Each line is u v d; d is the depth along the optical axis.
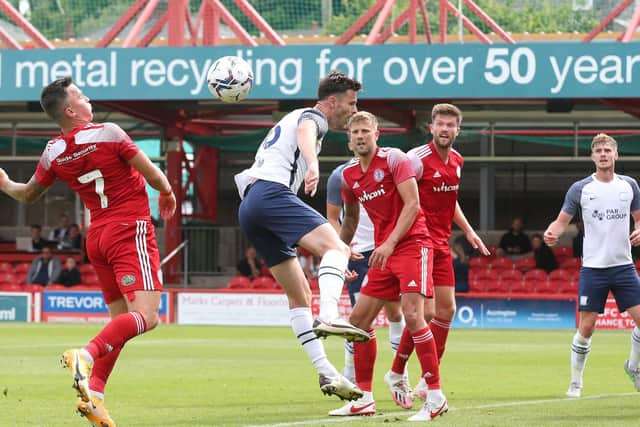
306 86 60.50
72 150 18.45
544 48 58.81
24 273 74.44
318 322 17.33
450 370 34.28
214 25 66.38
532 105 70.31
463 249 69.12
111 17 77.81
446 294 23.69
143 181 18.97
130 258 18.45
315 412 22.02
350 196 22.33
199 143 77.12
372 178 21.12
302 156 18.69
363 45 60.03
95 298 66.75
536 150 88.94
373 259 20.27
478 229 91.19
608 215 25.14
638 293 25.19
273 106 69.62
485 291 68.75
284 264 18.84
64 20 77.81
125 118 77.31
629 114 67.25
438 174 22.92
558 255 75.94
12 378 30.34
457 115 22.77
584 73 58.47
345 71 60.16
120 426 19.55
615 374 32.56
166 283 70.81
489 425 19.19
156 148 88.69
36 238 77.00
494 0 78.19
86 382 16.80
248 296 65.25
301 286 18.91
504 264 71.69
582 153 87.69
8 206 92.00
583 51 58.50
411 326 20.64
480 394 26.36
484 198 85.25
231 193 93.06
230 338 51.88
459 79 59.28
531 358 39.78
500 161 76.31
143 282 18.41
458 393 26.66
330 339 50.69
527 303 63.03
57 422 20.14
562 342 49.94
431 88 59.47
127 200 18.64
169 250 71.62
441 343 23.97
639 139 74.12
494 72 59.16
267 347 45.41
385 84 59.72
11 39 64.62
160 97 61.69
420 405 23.61
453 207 23.58
